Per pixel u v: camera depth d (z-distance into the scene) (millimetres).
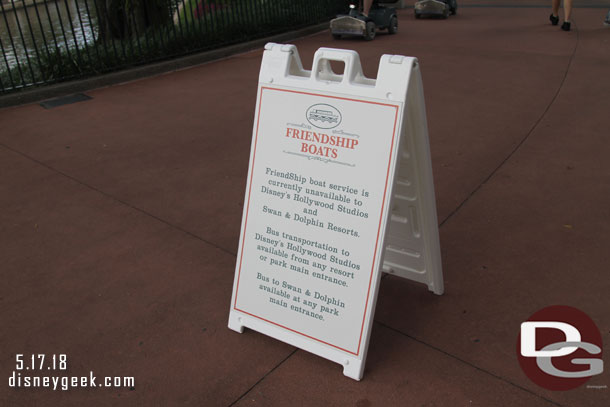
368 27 10258
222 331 2887
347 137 2438
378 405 2371
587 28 10539
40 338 2861
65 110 6867
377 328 2855
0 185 4766
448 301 3049
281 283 2705
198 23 10172
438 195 4301
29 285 3322
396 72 2293
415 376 2523
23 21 18250
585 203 4023
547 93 6723
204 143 5605
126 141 5730
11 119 6574
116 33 10336
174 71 8695
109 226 4008
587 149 4988
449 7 13180
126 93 7547
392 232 2982
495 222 3846
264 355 2709
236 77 8164
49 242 3814
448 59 8680
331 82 2461
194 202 4344
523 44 9477
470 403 2355
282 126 2625
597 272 3209
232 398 2439
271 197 2697
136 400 2441
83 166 5109
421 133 2498
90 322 2973
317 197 2553
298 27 11312
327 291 2568
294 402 2408
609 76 7250
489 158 4926
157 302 3127
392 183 2344
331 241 2533
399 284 3240
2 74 8148
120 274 3408
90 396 2471
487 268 3326
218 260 3537
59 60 7762
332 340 2568
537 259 3379
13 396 2482
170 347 2771
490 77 7566
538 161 4797
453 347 2697
